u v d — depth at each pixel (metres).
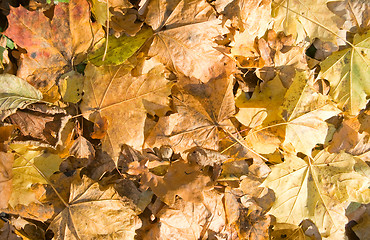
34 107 1.18
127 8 1.20
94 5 1.19
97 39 1.20
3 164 1.17
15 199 1.18
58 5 1.17
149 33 1.21
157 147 1.22
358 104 1.27
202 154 1.22
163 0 1.19
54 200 1.20
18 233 1.21
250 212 1.27
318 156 1.26
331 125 1.28
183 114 1.21
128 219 1.21
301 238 1.28
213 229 1.24
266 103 1.24
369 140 1.28
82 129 1.20
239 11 1.21
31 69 1.18
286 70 1.25
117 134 1.19
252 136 1.23
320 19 1.25
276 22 1.25
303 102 1.22
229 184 1.24
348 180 1.26
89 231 1.20
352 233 1.32
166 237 1.22
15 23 1.16
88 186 1.20
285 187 1.25
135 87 1.19
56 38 1.18
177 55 1.20
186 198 1.20
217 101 1.21
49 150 1.20
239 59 1.24
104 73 1.18
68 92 1.19
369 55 1.26
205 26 1.20
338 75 1.27
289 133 1.22
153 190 1.20
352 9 1.26
